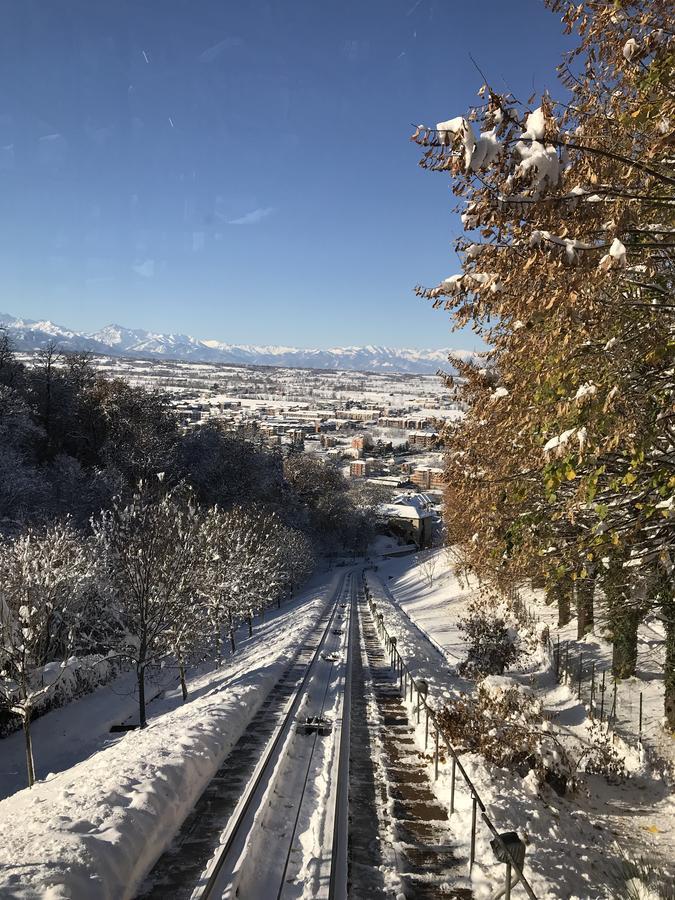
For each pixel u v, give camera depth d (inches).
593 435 230.5
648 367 254.7
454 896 266.7
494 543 375.2
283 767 417.7
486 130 204.2
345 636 1213.7
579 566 340.2
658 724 578.9
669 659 540.4
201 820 325.4
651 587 354.0
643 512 283.6
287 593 2839.6
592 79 267.7
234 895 250.4
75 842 249.8
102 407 2472.9
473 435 382.9
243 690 629.0
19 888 210.5
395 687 733.9
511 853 222.4
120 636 943.7
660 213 243.8
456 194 222.7
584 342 246.1
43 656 928.3
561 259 202.7
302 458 5039.4
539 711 472.7
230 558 1237.7
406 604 2041.1
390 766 438.0
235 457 2967.5
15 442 1845.5
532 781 409.1
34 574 874.1
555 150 194.2
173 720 536.7
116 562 884.0
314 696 665.6
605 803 451.2
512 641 865.5
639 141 245.9
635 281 258.1
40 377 2468.0
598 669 756.0
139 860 265.3
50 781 421.1
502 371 349.1
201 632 1037.2
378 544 5497.1
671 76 214.4
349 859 294.0
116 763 371.2
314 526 4382.4
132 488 1953.7
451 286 252.5
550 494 262.8
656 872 299.1
